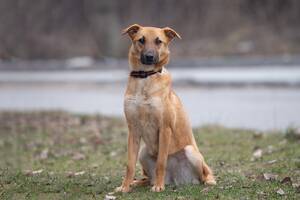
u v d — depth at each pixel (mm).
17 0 42250
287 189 7777
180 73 28656
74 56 40125
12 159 11406
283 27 37188
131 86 7938
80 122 15648
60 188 8320
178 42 38750
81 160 10930
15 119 16672
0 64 37938
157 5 40625
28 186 8469
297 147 11008
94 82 28516
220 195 7492
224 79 26000
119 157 11102
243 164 9914
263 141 12008
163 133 7887
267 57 33188
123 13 40969
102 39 38531
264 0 38219
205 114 17141
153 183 8406
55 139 13281
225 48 35938
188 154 8070
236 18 38688
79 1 42688
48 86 28109
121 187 8070
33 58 40750
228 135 12914
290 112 16844
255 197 7426
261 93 21828
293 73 26094
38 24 42406
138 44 7965
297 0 37500
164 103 7844
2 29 41531
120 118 16312
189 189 7824
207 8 39469
